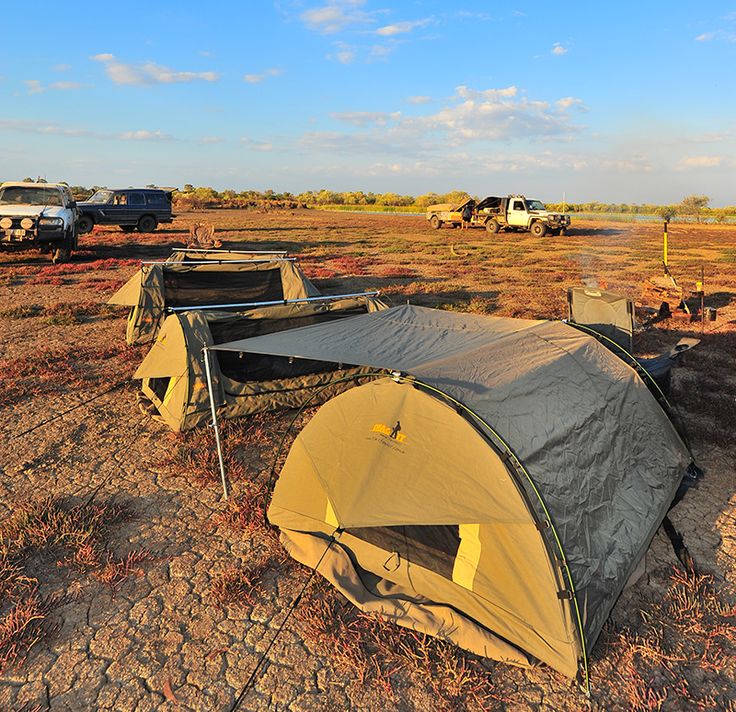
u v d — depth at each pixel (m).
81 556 3.97
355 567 3.94
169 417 6.21
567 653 3.06
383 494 3.55
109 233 29.77
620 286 15.66
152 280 9.08
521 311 12.10
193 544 4.24
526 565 3.24
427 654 3.16
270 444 5.89
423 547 3.76
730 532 4.41
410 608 3.52
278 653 3.25
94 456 5.57
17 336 9.91
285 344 4.58
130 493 4.91
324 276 17.41
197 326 6.12
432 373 3.67
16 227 17.52
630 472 4.20
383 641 3.29
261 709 2.89
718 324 11.31
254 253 10.70
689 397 7.02
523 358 4.23
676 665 3.17
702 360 8.70
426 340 4.65
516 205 35.31
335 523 4.18
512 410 3.54
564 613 3.11
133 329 9.04
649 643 3.29
